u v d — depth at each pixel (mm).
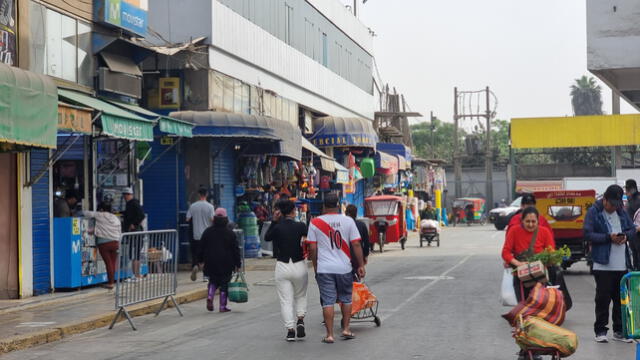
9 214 15406
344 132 37188
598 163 67750
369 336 11383
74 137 17938
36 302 14930
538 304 8664
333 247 11102
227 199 26469
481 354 9836
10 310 14078
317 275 11094
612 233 10398
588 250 21250
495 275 21109
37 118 12930
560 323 8680
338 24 42656
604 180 37312
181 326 12992
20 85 12555
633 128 56938
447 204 84062
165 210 24766
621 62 21672
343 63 43906
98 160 18844
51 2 16844
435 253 31688
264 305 15641
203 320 13672
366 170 41031
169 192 24766
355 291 12039
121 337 11984
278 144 25922
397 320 12906
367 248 13039
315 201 36812
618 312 10602
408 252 32812
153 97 24859
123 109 18016
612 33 21703
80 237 16734
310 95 36938
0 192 15266
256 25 29297
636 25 21547
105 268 17641
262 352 10297
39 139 12977
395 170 46781
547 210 21906
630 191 15242
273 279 20625
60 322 12664
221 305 14727
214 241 14797
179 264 23641
